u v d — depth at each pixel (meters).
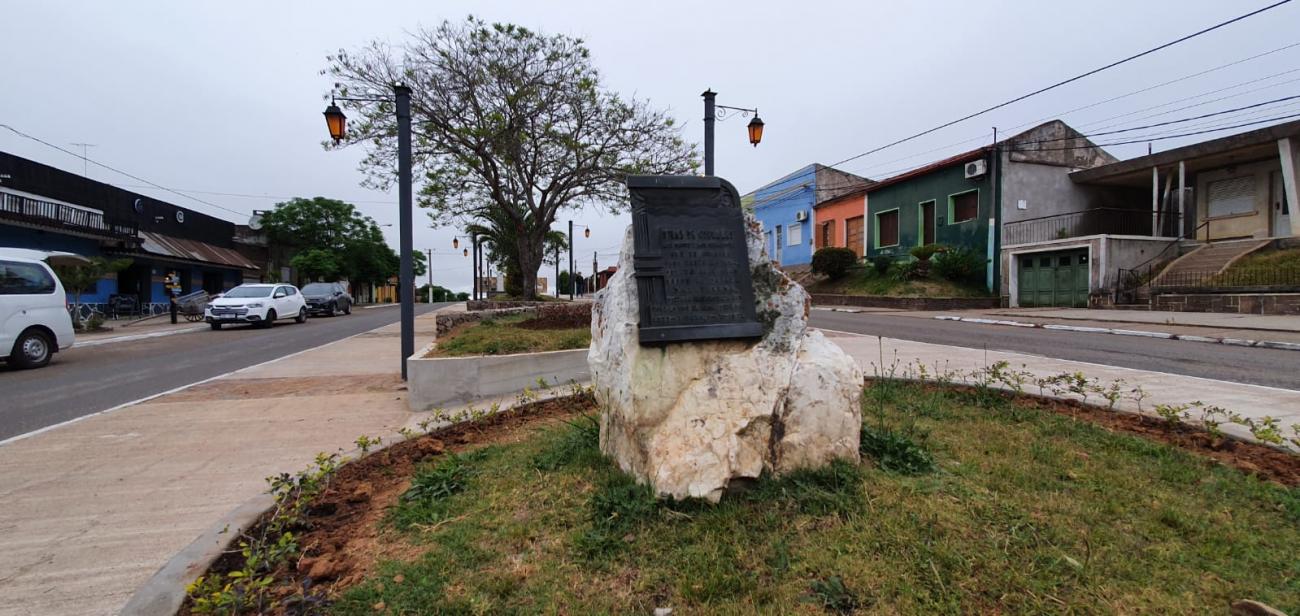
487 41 13.16
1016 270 20.20
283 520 3.00
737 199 3.71
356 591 2.36
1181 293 15.69
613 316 3.57
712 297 3.47
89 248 23.00
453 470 3.65
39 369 10.05
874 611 2.17
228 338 15.95
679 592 2.30
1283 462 3.57
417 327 18.23
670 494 2.95
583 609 2.23
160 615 2.27
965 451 3.82
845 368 3.48
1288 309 13.11
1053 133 21.23
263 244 37.75
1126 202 21.95
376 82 12.50
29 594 2.63
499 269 36.31
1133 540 2.62
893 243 25.61
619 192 15.77
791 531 2.73
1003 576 2.32
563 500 3.15
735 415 3.19
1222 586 2.27
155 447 4.99
